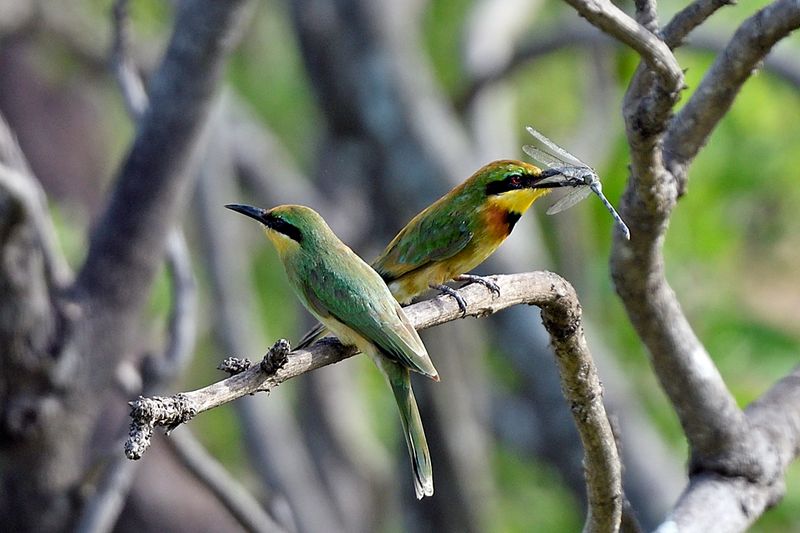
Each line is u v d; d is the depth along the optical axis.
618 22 6.25
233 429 18.78
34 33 18.20
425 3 18.70
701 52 14.22
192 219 18.39
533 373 15.09
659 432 16.75
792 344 15.62
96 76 19.02
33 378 9.40
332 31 16.23
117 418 10.85
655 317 7.71
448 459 16.16
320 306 7.68
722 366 15.45
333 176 16.84
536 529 18.12
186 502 15.33
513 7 17.50
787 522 15.02
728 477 7.87
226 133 16.66
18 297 9.16
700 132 7.54
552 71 19.22
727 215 16.05
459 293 7.26
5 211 8.85
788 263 17.42
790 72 14.64
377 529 18.23
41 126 18.58
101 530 9.73
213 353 17.73
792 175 15.98
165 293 13.66
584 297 17.62
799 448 8.18
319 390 17.59
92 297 9.56
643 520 14.39
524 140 19.30
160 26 18.36
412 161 15.91
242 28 9.55
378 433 18.69
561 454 15.17
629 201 7.36
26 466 9.55
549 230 18.00
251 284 18.59
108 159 19.89
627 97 7.02
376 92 16.11
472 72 16.83
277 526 10.95
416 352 7.27
